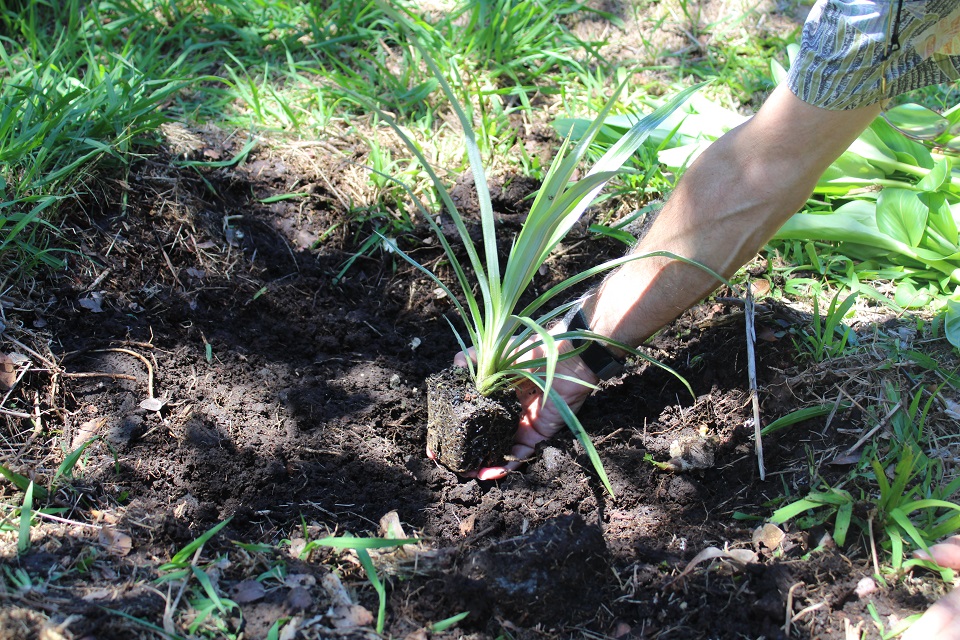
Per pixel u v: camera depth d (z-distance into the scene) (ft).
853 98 5.28
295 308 8.22
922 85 5.50
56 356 6.99
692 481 6.76
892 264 8.45
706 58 11.24
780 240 8.70
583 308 6.78
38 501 6.07
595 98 10.37
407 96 10.03
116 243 7.89
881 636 5.49
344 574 5.86
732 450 6.98
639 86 10.60
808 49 5.31
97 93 8.59
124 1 10.81
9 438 6.48
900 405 6.82
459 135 9.89
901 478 5.96
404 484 6.75
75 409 6.79
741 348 7.54
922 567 5.89
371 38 10.81
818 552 6.02
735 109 10.44
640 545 6.20
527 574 5.68
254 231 8.71
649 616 5.75
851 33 5.06
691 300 6.40
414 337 8.23
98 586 5.48
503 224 9.11
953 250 8.14
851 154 8.89
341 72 10.48
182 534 5.97
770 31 11.60
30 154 7.77
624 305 6.53
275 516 6.38
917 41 5.11
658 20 11.65
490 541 6.13
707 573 5.91
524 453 6.98
